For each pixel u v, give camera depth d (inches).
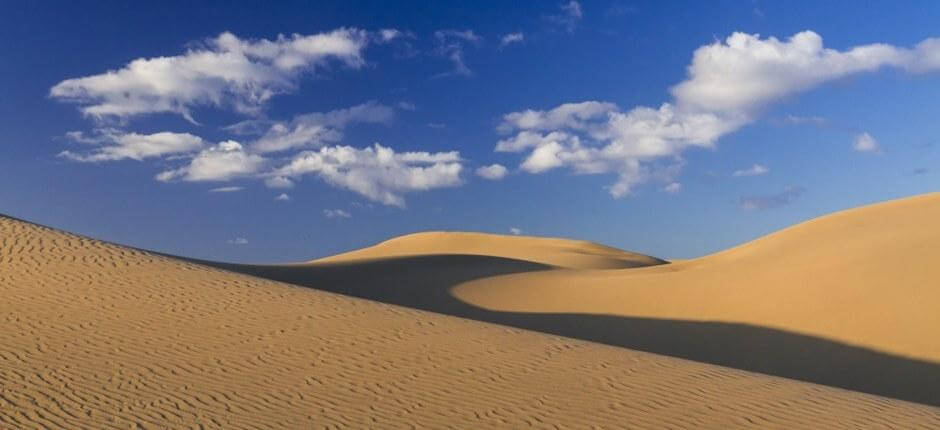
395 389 423.8
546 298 1127.6
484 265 1555.1
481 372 461.7
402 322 587.8
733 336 835.4
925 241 917.2
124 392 400.2
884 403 434.0
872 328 768.9
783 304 878.4
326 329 552.4
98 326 532.1
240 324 557.6
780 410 406.3
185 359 465.7
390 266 1503.4
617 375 466.6
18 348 468.8
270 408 386.3
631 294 1063.0
